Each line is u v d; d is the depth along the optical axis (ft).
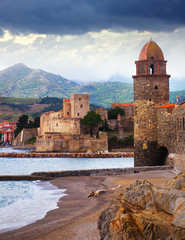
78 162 358.64
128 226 53.01
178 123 173.68
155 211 56.85
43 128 613.52
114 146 515.50
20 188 146.72
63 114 565.94
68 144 506.07
